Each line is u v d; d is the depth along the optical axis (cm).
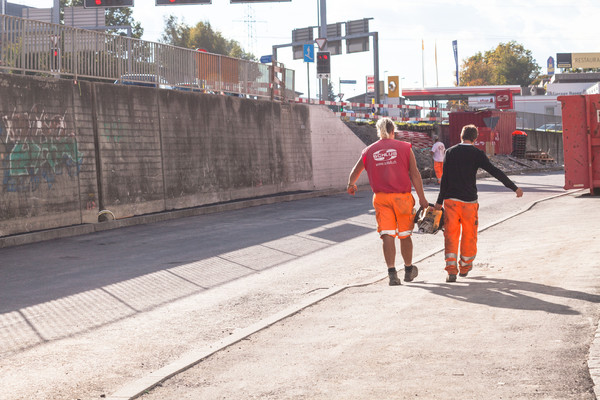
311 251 1239
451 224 855
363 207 2059
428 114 4116
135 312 791
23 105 1491
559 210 1695
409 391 453
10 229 1446
